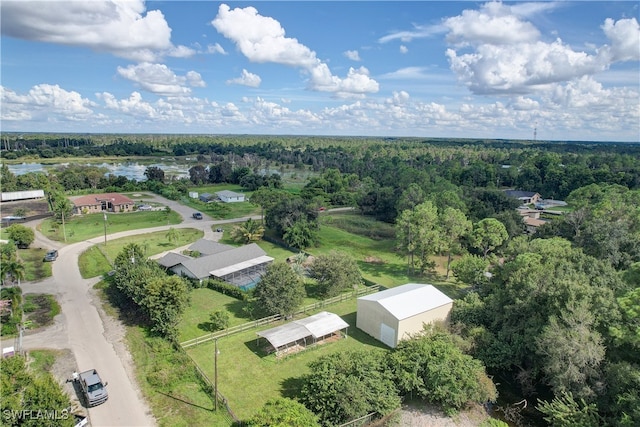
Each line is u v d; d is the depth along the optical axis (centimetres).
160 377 3331
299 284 4691
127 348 3841
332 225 9500
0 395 2238
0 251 5528
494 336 3738
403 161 19988
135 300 4316
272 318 4512
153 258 6538
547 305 3441
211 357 3788
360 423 2847
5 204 11062
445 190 9419
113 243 7444
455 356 3234
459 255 7100
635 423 2503
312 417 2667
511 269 4231
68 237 7806
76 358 3656
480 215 8481
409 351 3375
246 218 10062
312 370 3228
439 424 2986
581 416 2686
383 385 3059
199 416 2962
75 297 5009
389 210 9950
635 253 4853
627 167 14475
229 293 5291
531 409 3275
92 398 3008
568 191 13075
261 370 3584
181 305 4116
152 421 2895
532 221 8700
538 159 16550
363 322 4372
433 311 4188
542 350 3116
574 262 4019
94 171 14300
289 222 7869
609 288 3572
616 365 2875
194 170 15988
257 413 2627
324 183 13775
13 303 4191
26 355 3656
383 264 6700
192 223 9350
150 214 10131
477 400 3116
